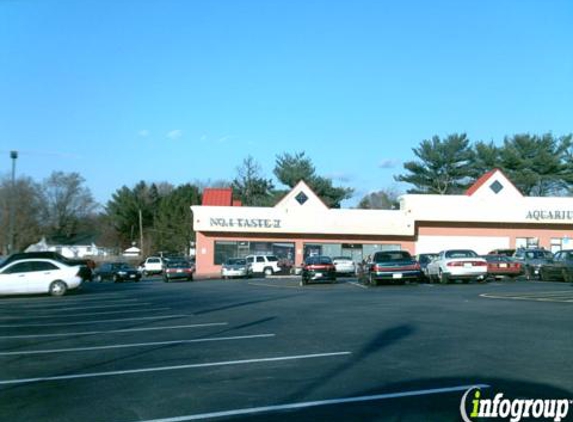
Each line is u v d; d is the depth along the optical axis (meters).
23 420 7.05
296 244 52.50
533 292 22.75
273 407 7.28
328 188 80.62
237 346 11.54
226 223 51.50
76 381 9.02
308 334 12.80
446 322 14.05
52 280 27.52
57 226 100.12
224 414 7.06
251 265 48.03
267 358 10.25
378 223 51.34
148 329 14.52
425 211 51.12
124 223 93.69
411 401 7.41
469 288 26.02
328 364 9.65
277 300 21.77
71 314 18.92
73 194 101.31
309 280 33.03
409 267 29.38
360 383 8.34
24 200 80.38
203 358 10.43
